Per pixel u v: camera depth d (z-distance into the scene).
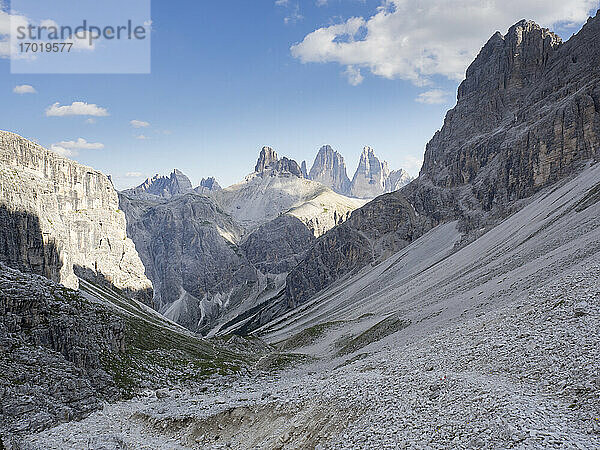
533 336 40.59
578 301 43.09
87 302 99.56
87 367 83.62
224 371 106.81
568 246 96.75
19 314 80.94
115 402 77.50
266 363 117.75
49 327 82.75
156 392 82.81
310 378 68.62
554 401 29.06
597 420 25.30
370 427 33.03
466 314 85.00
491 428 26.50
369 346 101.75
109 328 97.19
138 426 60.94
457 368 41.38
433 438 28.12
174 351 116.38
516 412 27.27
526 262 112.62
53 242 168.38
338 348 130.75
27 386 68.12
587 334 35.91
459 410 30.53
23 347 76.75
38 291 88.62
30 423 61.09
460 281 137.00
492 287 99.44
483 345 44.44
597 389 28.28
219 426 50.03
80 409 69.94
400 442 29.02
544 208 171.75
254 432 45.50
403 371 46.34
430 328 87.75
